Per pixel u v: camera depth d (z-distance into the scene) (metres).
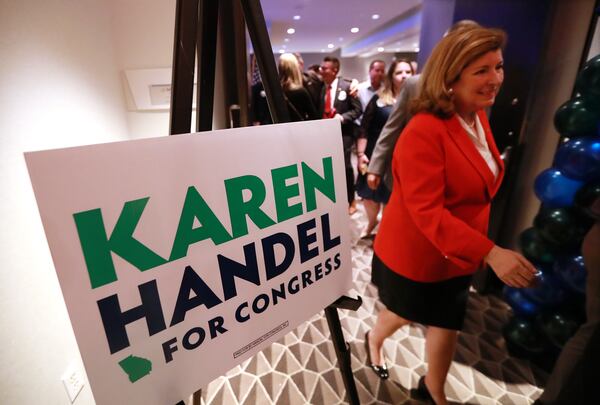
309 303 0.74
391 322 1.41
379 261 1.27
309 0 4.30
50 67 0.96
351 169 3.25
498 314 1.98
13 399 0.85
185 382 0.56
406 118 1.83
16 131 0.84
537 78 1.86
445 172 0.96
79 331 0.46
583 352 0.88
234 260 0.59
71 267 0.44
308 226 0.71
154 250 0.50
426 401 1.44
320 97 3.03
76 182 0.43
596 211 1.03
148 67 1.38
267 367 1.62
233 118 1.32
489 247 0.87
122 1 1.28
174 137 0.51
